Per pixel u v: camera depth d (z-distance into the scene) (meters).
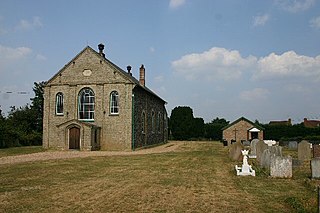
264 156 19.98
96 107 38.62
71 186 13.82
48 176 16.67
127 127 37.69
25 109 57.09
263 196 12.13
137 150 38.47
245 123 58.91
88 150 36.34
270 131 60.53
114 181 15.20
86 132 36.56
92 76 39.03
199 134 73.38
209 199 11.55
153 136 49.03
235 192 12.88
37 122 58.06
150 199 11.42
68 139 37.38
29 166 20.86
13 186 13.76
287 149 39.78
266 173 17.91
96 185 14.10
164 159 26.52
